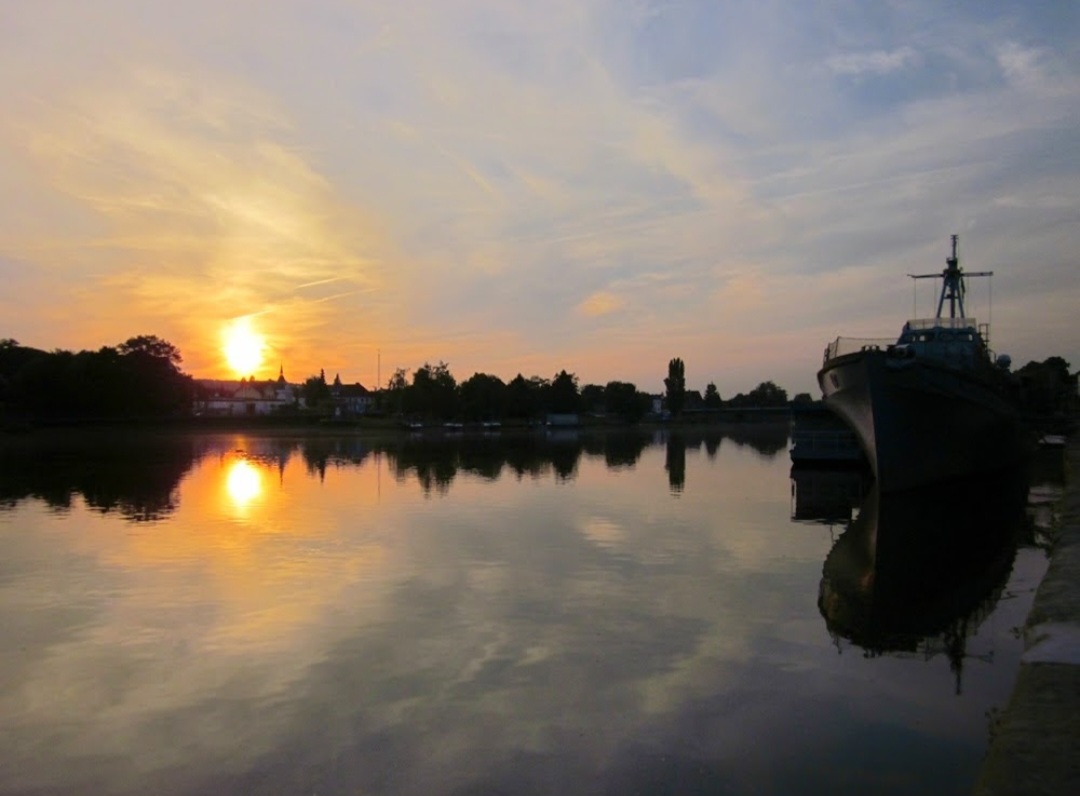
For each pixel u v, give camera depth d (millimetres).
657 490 39625
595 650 13625
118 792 8914
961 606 16406
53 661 13109
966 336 40500
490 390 156000
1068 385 68688
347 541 24156
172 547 23094
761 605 16547
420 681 12164
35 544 23516
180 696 11586
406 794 8805
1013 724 7832
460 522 28203
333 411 162250
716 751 9781
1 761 9633
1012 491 35469
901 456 32531
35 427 102688
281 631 14734
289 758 9648
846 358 32969
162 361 122312
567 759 9602
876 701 11344
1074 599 12398
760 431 171125
